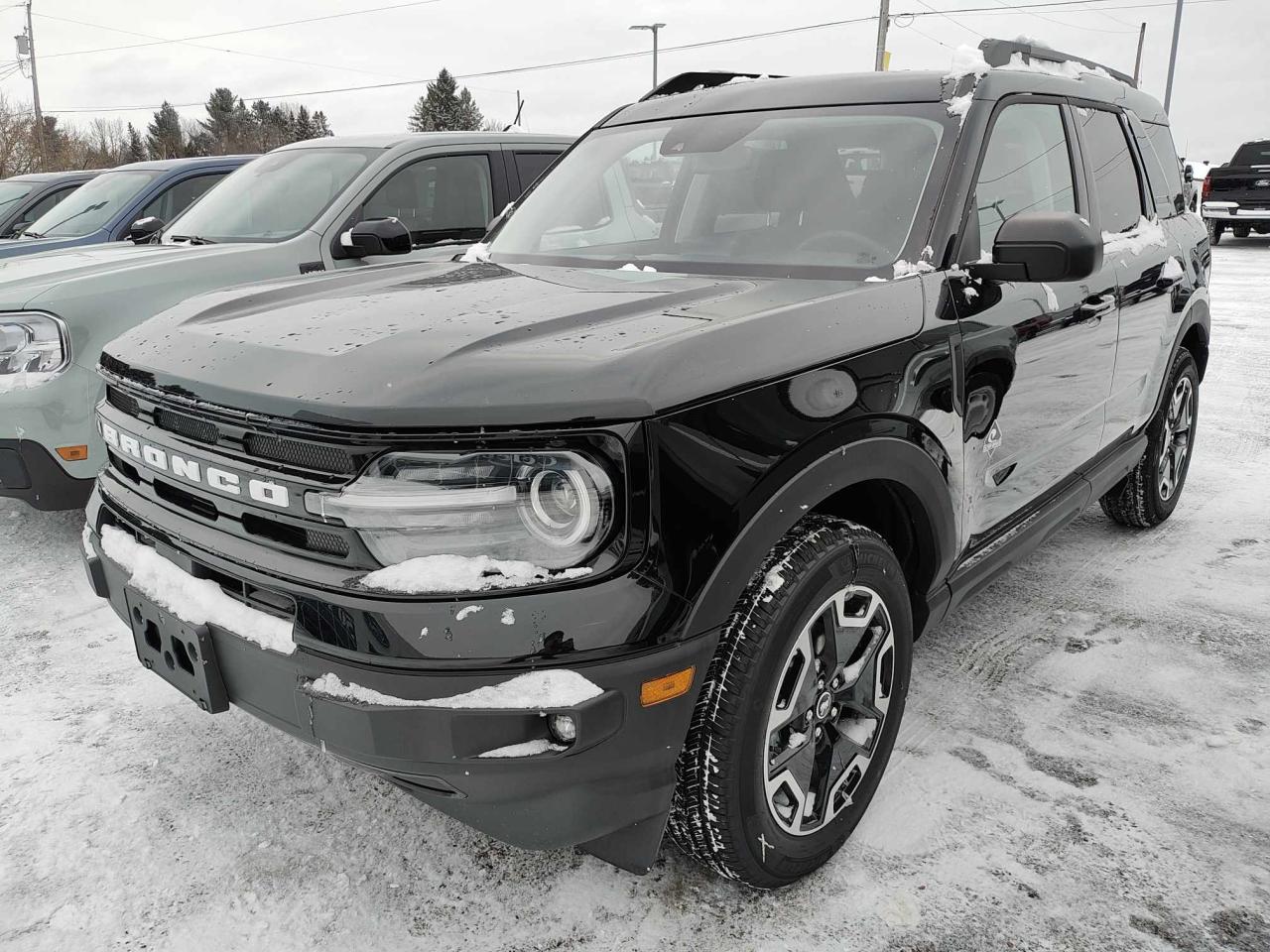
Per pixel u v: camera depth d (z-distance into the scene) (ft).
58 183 30.37
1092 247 7.30
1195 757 8.26
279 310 7.06
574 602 5.13
